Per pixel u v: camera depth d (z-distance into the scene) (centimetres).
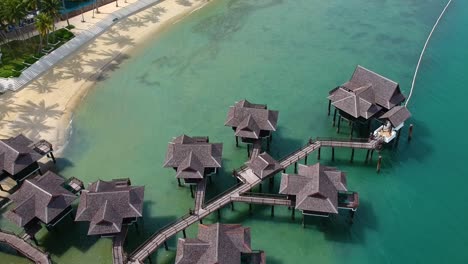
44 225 6322
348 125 7762
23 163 6581
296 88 8656
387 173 6981
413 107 8088
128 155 7450
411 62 9181
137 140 7719
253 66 9288
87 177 7081
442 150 7300
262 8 11238
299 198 5938
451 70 8912
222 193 6406
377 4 11219
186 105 8381
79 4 10862
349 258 5909
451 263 5828
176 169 6512
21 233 6166
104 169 7212
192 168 6294
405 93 8400
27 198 5994
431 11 10819
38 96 8494
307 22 10631
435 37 9875
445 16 10594
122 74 9138
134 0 11150
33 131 7781
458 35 9900
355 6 11188
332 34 10175
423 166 7062
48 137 7694
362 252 5966
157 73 9162
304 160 7188
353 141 7100
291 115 8050
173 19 10781
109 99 8544
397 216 6384
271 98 8444
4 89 8506
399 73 8906
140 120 8094
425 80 8688
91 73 9106
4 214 6500
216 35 10269
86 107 8362
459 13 10681
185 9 11138
